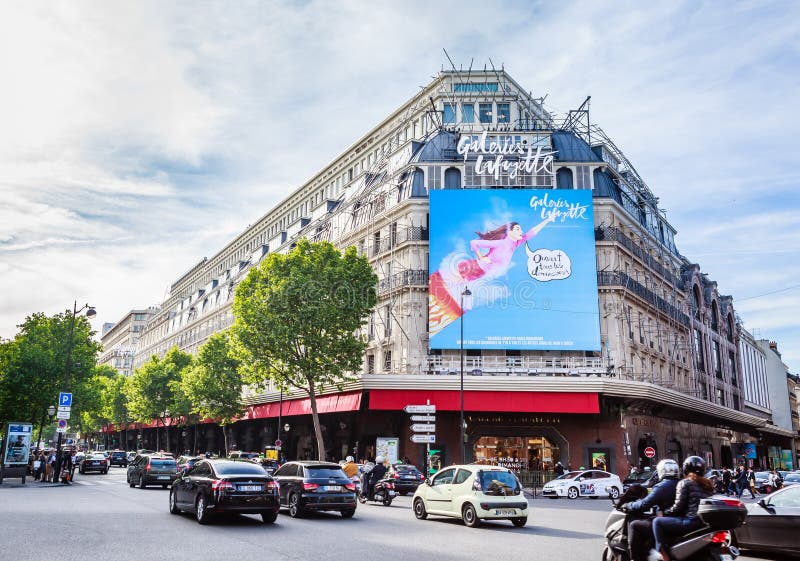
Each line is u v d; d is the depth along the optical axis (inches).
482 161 1710.1
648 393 1443.2
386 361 1644.9
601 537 559.2
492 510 629.0
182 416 2452.0
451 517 738.2
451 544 494.9
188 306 3511.3
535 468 1467.8
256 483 596.1
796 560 501.0
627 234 1822.1
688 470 300.8
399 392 1434.5
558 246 1571.1
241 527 574.6
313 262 1470.2
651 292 1865.2
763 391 3272.6
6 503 782.5
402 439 1481.3
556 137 1791.3
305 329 1424.7
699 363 2326.5
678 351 2084.2
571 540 534.6
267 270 1501.0
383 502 929.5
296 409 1752.0
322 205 2470.5
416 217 1672.0
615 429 1465.3
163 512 693.3
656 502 307.3
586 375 1478.8
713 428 2290.8
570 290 1544.0
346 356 1454.2
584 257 1566.2
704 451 2135.8
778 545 483.2
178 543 465.4
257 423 2220.7
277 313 1428.4
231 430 2346.2
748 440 2795.3
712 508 270.2
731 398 2615.7
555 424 1472.7
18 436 1284.4
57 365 1777.8
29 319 1841.8
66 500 846.5
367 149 2504.9
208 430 2662.4
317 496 674.8
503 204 1599.4
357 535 537.0
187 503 631.2
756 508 504.4
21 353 1758.1
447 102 2111.2
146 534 510.0
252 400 2047.2
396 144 2311.8
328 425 1764.3
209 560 397.1
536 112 2186.3
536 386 1402.6
